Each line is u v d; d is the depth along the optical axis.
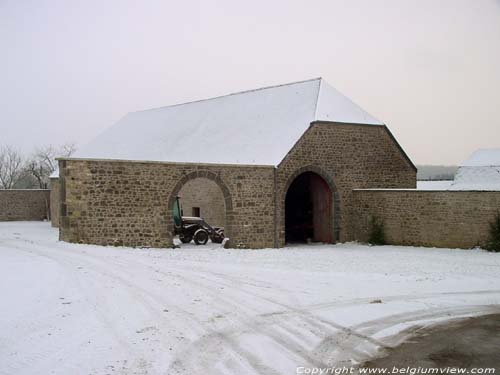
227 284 12.32
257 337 8.33
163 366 6.94
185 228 22.61
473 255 18.48
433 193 21.00
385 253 19.56
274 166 21.94
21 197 39.50
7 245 18.58
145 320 8.91
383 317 9.79
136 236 19.50
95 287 11.03
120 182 19.27
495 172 24.91
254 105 28.06
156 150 29.70
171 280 12.38
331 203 23.67
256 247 21.62
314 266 15.90
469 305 10.88
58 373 6.59
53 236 23.92
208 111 30.69
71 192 18.64
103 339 7.86
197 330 8.55
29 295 9.95
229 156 24.91
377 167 24.58
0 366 6.74
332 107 24.34
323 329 8.91
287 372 6.86
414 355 7.70
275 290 11.89
